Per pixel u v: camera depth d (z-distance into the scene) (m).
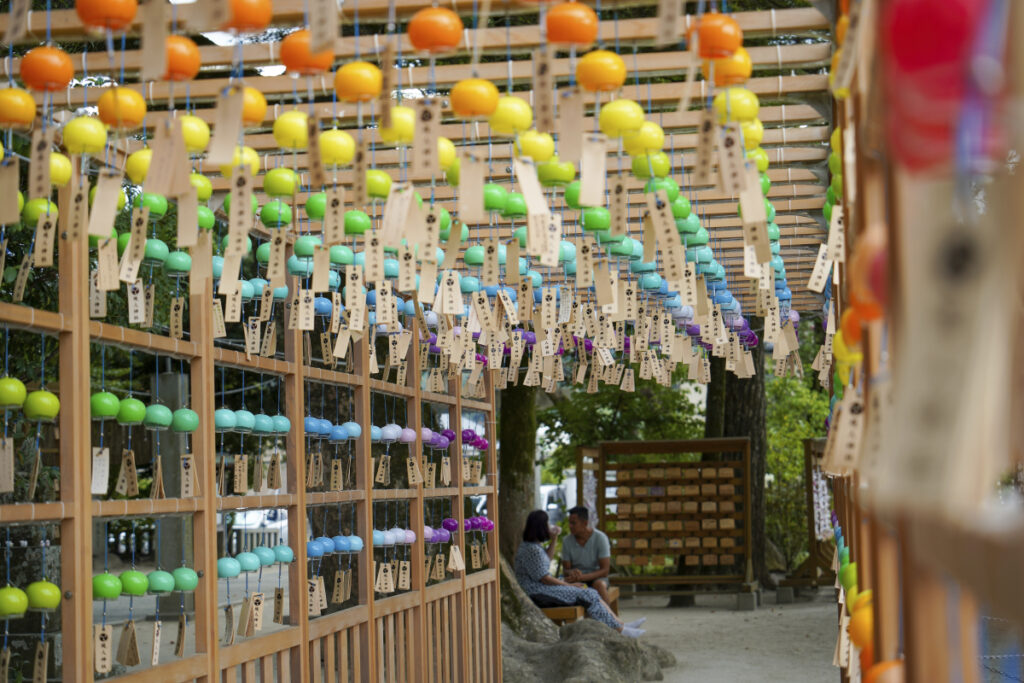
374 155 4.21
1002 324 0.65
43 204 3.17
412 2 2.82
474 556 6.77
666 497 12.41
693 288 3.73
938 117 0.68
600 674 7.00
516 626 8.27
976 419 0.65
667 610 12.05
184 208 2.55
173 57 2.39
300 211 4.80
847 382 2.19
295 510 4.54
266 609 8.29
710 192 4.59
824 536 12.55
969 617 1.01
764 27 3.14
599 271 3.42
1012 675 3.64
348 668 4.97
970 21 0.67
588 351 6.84
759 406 13.23
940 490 0.65
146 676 3.39
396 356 5.29
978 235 0.67
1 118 2.61
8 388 3.10
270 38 4.42
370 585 5.16
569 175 3.13
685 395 15.11
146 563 13.12
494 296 4.98
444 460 6.25
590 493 14.87
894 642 1.56
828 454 1.96
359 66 2.47
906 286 0.71
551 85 2.37
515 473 10.41
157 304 5.75
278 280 3.26
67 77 2.55
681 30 3.20
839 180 2.99
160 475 3.66
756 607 11.95
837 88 1.69
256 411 10.20
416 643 5.69
